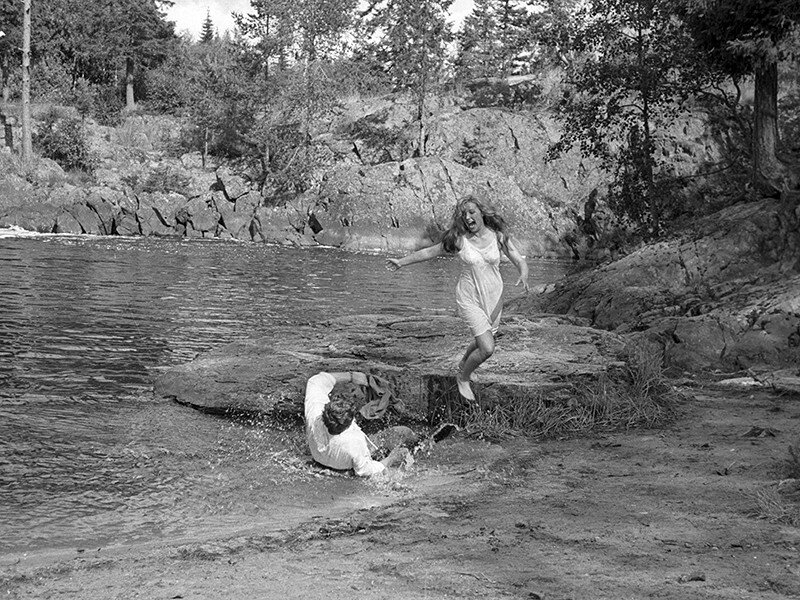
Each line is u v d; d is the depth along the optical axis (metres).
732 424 8.20
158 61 78.31
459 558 4.62
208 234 44.06
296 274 27.14
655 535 4.96
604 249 44.47
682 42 21.34
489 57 70.56
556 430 8.30
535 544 4.86
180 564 4.68
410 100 60.56
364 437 7.27
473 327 7.89
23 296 17.89
